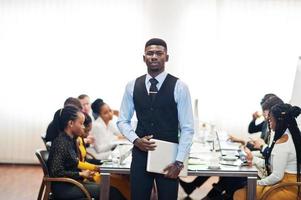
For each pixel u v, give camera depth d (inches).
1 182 201.8
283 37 227.3
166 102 91.4
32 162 240.7
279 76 228.7
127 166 115.0
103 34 233.1
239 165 118.1
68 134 123.8
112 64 234.1
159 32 233.8
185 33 232.7
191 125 92.4
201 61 232.7
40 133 237.0
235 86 231.1
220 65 231.6
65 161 121.0
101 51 233.8
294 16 226.1
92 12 232.2
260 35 228.1
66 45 233.6
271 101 157.2
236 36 229.3
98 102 175.0
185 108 91.8
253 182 112.0
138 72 234.2
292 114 118.9
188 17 231.9
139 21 233.0
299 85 161.5
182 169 93.0
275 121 120.8
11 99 235.8
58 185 119.7
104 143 167.0
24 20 232.2
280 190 117.0
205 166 115.5
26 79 234.5
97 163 153.9
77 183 116.7
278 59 228.2
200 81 233.1
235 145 155.1
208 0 230.1
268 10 226.8
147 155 92.7
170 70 235.0
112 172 113.9
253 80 229.9
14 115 236.5
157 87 92.4
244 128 231.5
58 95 235.3
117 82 234.5
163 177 92.4
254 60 229.1
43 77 234.5
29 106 235.9
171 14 232.5
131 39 233.5
